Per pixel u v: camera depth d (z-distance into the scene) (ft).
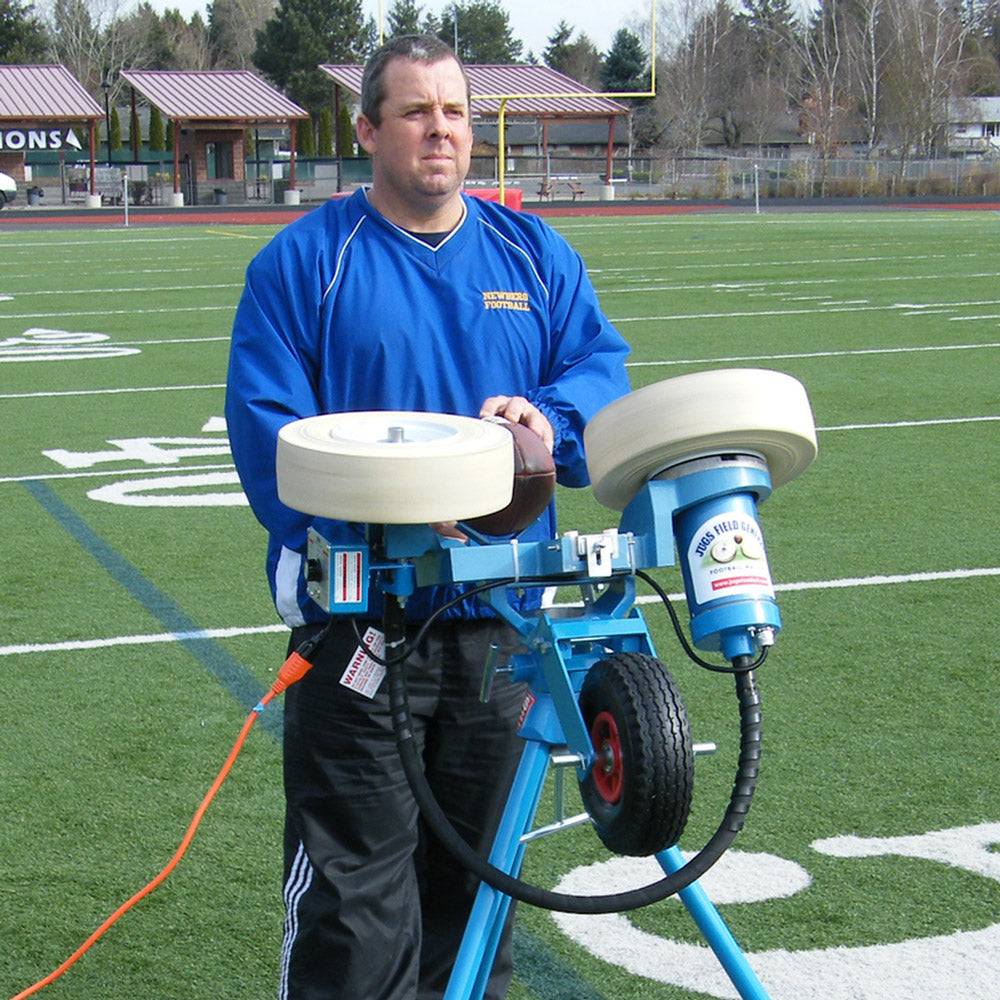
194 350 46.11
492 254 9.21
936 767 14.44
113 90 276.41
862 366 41.27
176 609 19.66
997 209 141.79
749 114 255.50
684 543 6.91
